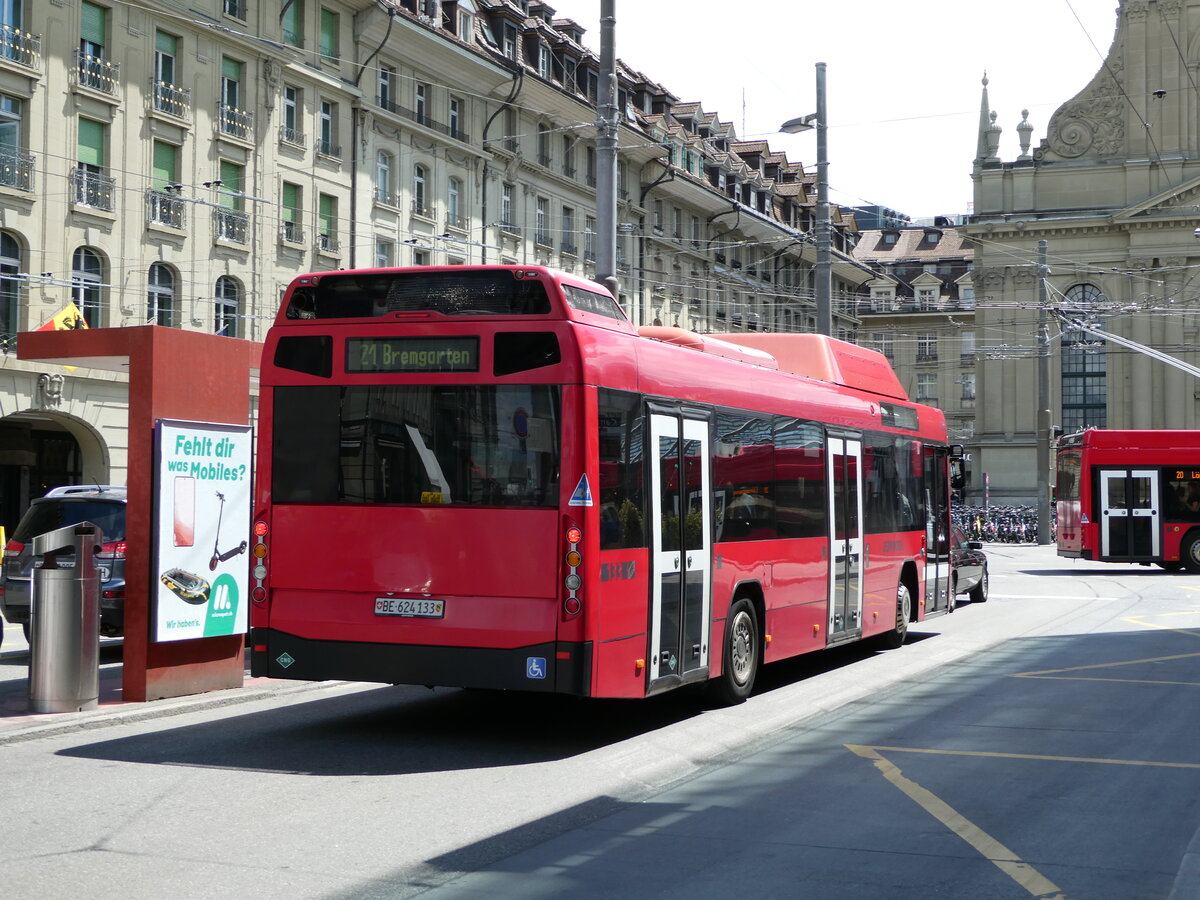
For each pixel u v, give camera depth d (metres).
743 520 11.30
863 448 14.73
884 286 94.88
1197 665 14.68
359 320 9.19
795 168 75.25
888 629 15.52
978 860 6.36
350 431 9.16
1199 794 7.95
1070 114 69.62
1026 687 12.84
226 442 11.33
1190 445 31.77
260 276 35.53
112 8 31.27
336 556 9.13
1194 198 66.19
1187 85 67.50
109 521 15.02
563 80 49.97
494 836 6.70
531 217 47.91
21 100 29.31
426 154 42.16
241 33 34.41
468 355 8.92
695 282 61.22
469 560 8.82
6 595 15.14
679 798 7.73
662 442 9.78
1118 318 67.75
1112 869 6.24
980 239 70.44
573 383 8.70
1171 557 31.62
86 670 10.23
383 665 8.98
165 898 5.54
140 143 32.03
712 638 10.67
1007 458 69.56
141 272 32.09
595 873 6.04
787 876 6.04
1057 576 32.66
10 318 29.45
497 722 10.42
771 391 12.14
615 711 10.98
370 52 39.50
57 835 6.64
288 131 36.53
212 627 11.24
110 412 32.19
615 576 8.96
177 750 9.05
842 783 8.20
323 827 6.85
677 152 59.19
